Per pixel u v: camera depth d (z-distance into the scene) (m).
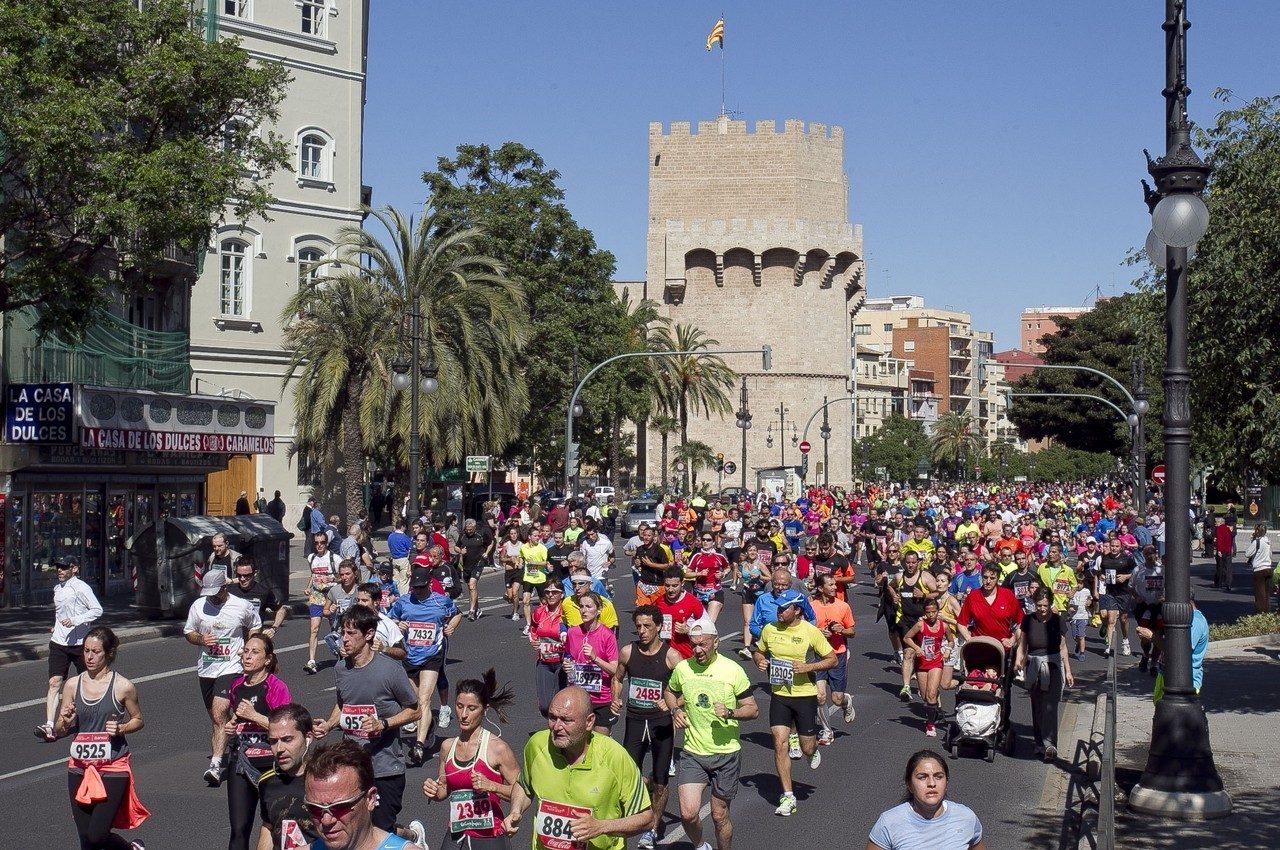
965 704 14.43
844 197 91.94
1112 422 97.06
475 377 41.97
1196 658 12.55
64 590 15.55
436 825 10.91
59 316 23.73
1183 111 11.59
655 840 10.63
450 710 16.62
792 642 11.74
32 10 21.97
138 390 31.89
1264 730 15.51
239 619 12.54
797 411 88.38
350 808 4.77
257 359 47.56
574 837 6.88
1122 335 97.06
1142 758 14.04
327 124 49.75
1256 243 17.73
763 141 88.81
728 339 88.88
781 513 44.03
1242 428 18.48
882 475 126.12
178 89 23.59
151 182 22.20
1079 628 24.12
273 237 48.09
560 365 53.34
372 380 39.97
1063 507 52.41
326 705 16.88
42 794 12.04
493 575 41.97
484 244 51.38
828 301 89.44
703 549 21.50
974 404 178.38
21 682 19.58
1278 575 25.06
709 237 87.62
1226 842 10.34
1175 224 11.26
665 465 78.94
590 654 12.28
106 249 28.80
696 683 9.79
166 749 14.13
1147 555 21.05
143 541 26.73
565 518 32.38
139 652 23.06
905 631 18.33
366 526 33.06
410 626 13.61
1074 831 10.88
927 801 6.52
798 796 12.42
